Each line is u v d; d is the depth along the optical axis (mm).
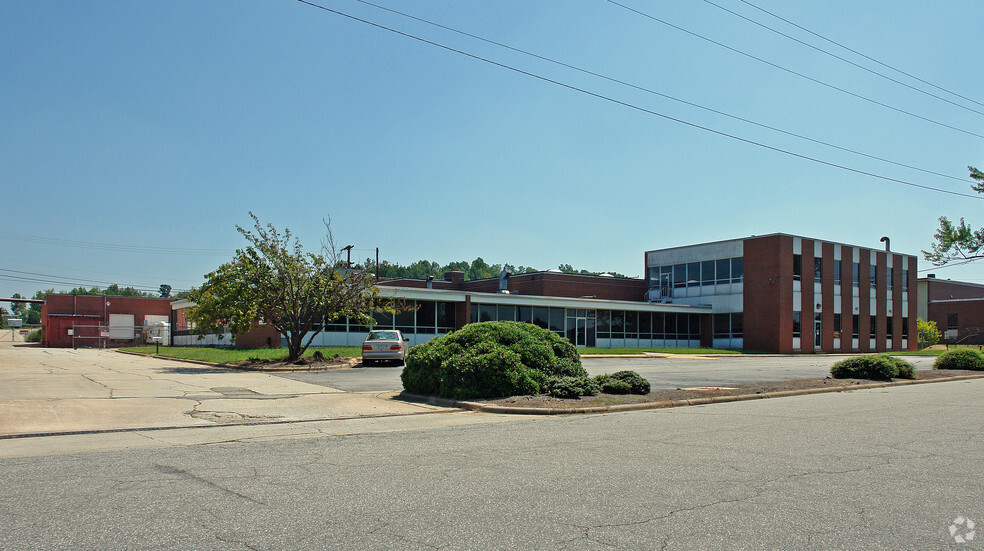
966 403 14820
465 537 4797
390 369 23047
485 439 9375
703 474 6980
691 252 51688
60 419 10930
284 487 6273
